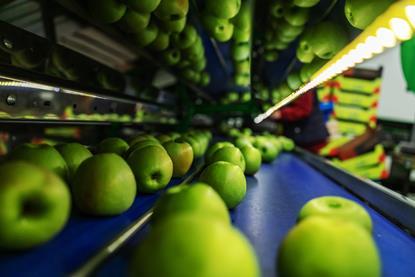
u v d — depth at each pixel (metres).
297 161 1.91
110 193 0.62
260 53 1.83
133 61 2.58
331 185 1.22
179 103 2.83
